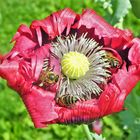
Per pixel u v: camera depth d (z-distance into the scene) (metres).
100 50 0.32
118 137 0.57
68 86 0.31
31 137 0.58
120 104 0.29
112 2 0.34
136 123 0.37
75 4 0.71
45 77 0.31
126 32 0.31
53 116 0.29
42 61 0.30
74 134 0.58
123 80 0.29
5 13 0.71
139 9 0.32
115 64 0.31
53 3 0.72
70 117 0.29
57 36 0.32
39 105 0.29
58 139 0.58
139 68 0.29
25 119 0.59
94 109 0.29
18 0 0.72
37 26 0.30
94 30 0.31
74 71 0.31
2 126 0.59
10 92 0.61
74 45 0.32
